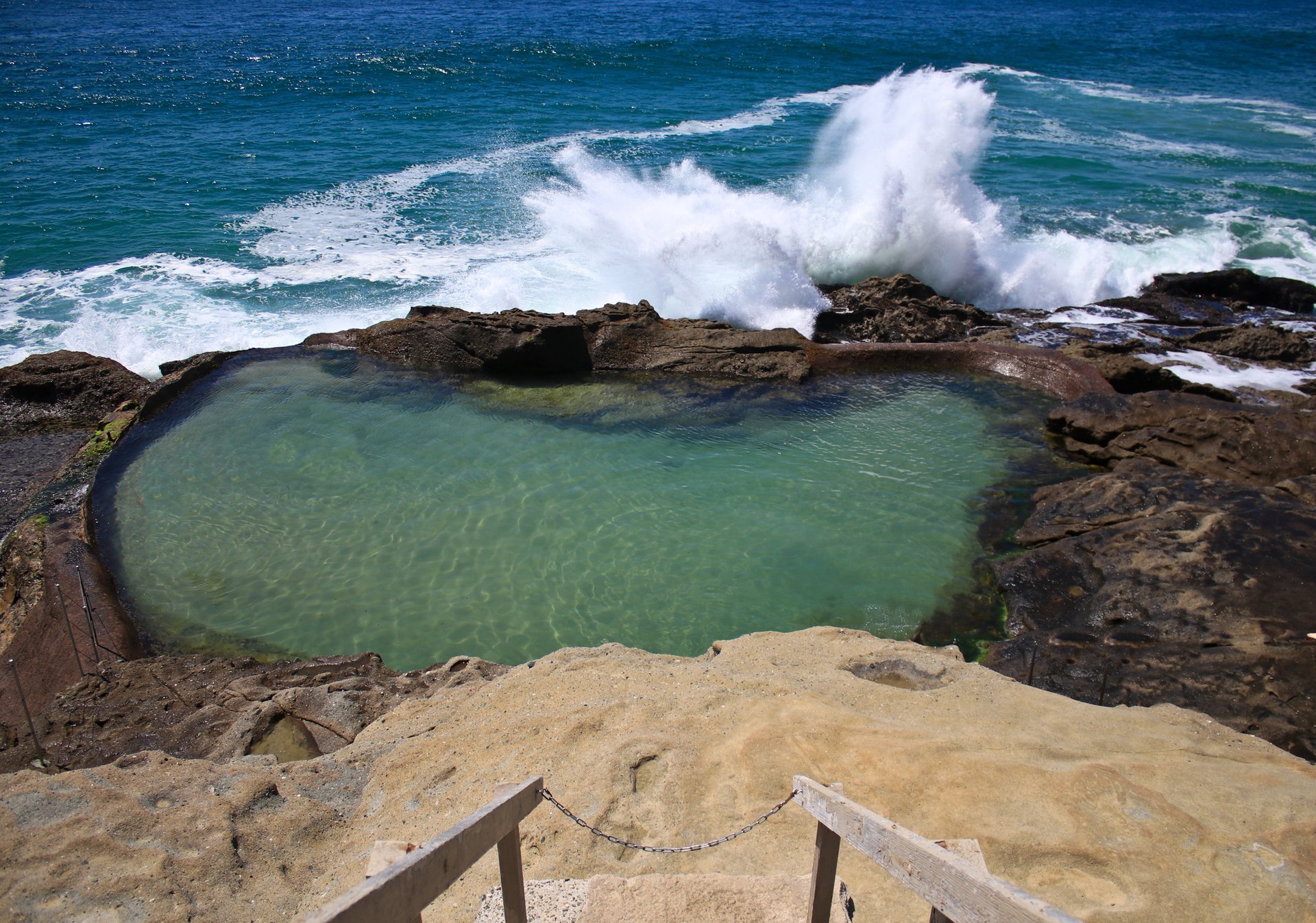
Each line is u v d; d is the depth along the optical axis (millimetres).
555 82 39938
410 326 14320
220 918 3553
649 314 14938
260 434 11875
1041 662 7379
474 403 12930
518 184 24656
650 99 37500
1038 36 62188
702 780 4367
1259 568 7867
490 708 5582
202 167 25766
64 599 8359
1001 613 8492
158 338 15953
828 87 41750
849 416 12711
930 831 3898
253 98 34688
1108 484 9953
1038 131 34312
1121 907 3434
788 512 10203
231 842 3994
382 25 56562
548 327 13734
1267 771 4516
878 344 14859
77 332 16062
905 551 9461
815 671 6059
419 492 10578
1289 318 17875
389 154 27750
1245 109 39781
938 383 13891
